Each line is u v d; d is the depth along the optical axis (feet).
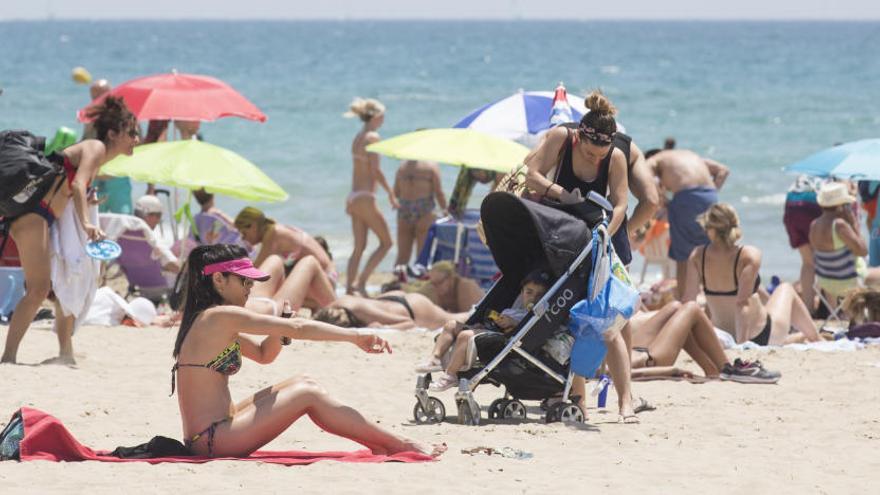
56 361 79.61
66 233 77.97
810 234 117.70
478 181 121.19
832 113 412.36
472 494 48.65
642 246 136.46
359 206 131.64
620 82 598.34
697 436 62.90
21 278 92.53
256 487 48.57
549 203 65.21
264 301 88.02
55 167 76.69
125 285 127.65
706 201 118.93
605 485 51.11
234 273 53.26
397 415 67.41
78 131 335.06
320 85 556.10
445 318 100.58
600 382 69.67
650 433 63.31
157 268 113.50
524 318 62.95
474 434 61.77
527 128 115.14
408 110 428.15
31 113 377.30
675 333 80.02
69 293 78.28
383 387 76.07
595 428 63.93
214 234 118.42
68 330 79.87
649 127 374.22
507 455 56.44
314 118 361.30
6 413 64.59
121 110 79.97
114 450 56.85
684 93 506.89
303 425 65.41
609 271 62.80
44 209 77.51
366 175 131.75
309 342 91.15
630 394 66.64
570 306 62.80
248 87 535.19
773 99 472.03
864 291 99.55
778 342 94.02
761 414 68.85
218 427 53.06
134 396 70.64
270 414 53.47
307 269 97.76
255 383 76.13
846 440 62.23
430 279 105.29
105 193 122.52
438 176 134.41
